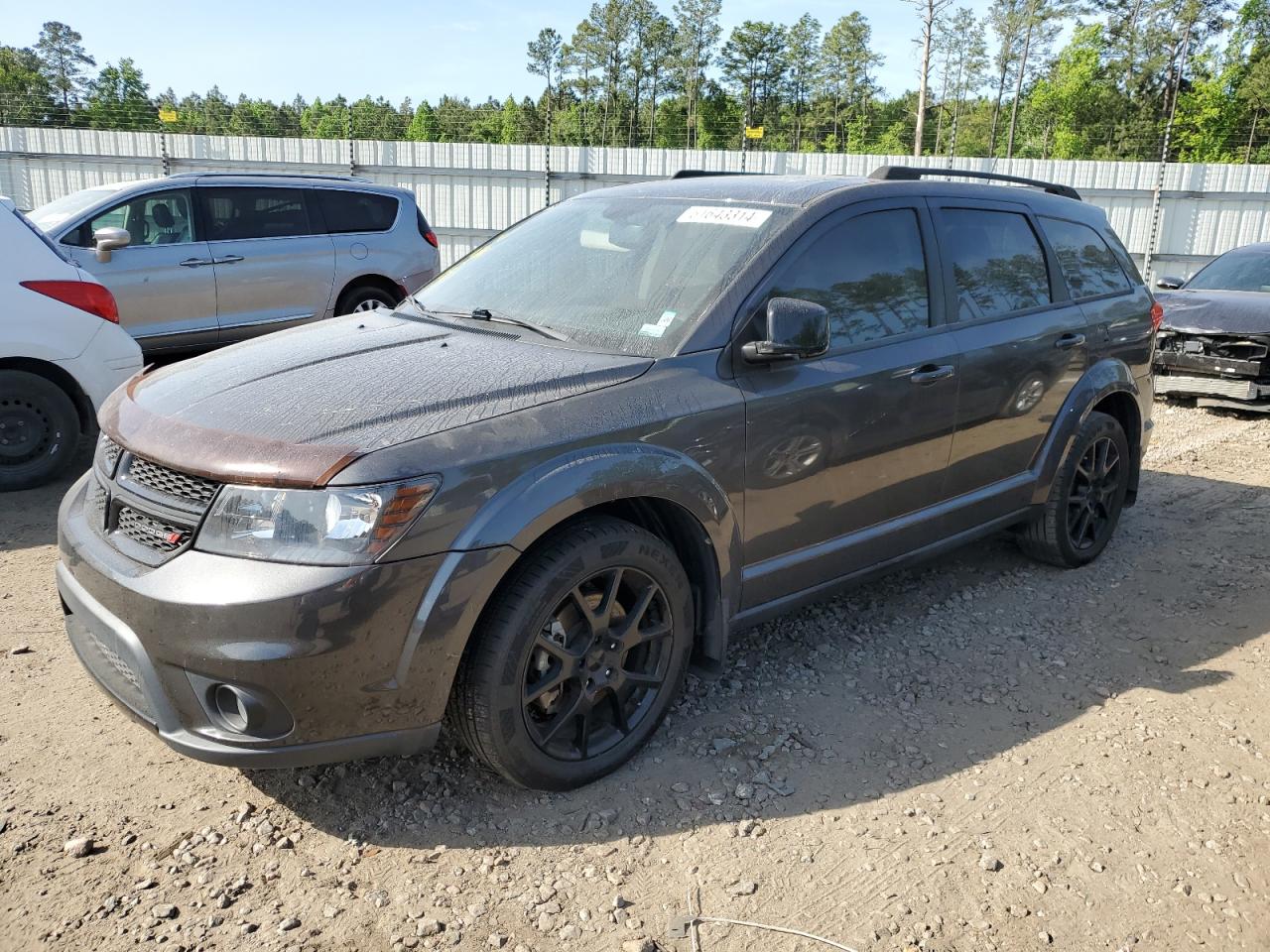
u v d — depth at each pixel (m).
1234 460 7.04
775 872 2.54
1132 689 3.58
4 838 2.57
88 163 18.25
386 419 2.53
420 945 2.26
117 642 2.47
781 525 3.27
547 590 2.60
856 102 98.12
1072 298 4.51
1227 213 17.59
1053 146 82.62
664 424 2.84
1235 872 2.59
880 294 3.58
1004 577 4.65
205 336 8.43
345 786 2.84
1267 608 4.34
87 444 6.66
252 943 2.24
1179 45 77.56
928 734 3.24
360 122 30.06
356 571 2.30
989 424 3.99
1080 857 2.63
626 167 18.62
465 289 3.73
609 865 2.54
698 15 97.06
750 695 3.45
